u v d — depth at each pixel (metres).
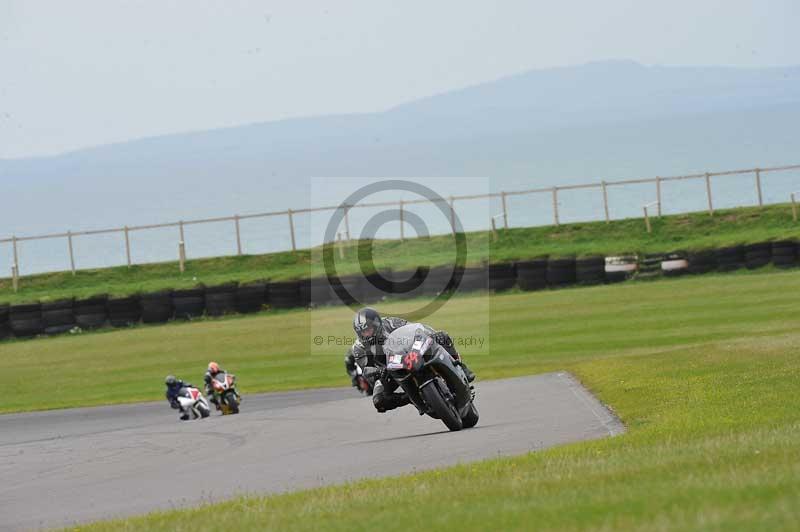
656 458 32.44
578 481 29.62
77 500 43.28
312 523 28.06
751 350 71.94
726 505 23.22
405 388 49.41
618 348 101.00
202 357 125.38
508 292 152.88
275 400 90.31
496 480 31.94
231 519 30.78
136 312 155.38
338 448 51.28
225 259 184.00
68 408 99.56
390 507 29.14
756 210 175.00
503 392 72.69
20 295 176.00
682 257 151.88
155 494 42.50
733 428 39.91
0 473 56.00
